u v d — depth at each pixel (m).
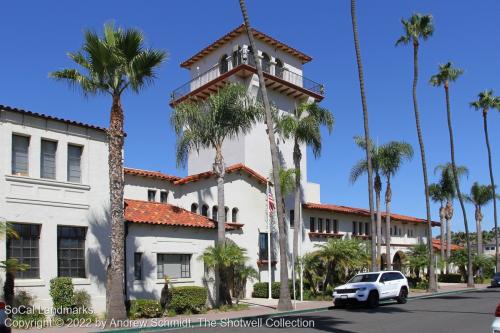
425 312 21.61
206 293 22.36
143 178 28.55
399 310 22.69
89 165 20.31
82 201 19.88
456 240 102.38
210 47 39.28
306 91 39.03
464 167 52.09
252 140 35.41
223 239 24.19
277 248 31.16
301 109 30.02
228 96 24.34
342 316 20.36
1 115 17.86
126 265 21.25
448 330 15.71
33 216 18.27
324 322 18.20
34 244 18.39
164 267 23.19
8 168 17.84
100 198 20.50
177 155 24.33
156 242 22.75
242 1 24.00
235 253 23.70
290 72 38.88
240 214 29.23
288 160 37.62
